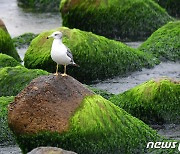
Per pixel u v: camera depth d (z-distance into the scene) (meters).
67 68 19.23
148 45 22.19
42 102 12.95
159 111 15.69
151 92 15.87
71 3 26.38
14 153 13.97
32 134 12.89
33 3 33.47
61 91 13.09
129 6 26.14
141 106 15.80
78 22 26.38
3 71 17.42
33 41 20.20
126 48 20.64
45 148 11.77
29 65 19.73
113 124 13.36
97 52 19.64
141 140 13.66
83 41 19.55
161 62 21.38
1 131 14.52
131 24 26.16
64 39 19.48
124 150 13.39
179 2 30.33
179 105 15.73
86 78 19.61
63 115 12.90
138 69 20.53
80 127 12.86
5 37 21.22
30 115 12.91
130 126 13.66
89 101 13.28
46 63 19.34
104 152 13.16
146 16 26.31
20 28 28.34
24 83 17.08
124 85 19.27
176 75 20.22
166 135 15.06
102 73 19.80
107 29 26.20
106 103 13.56
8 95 17.00
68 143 12.88
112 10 26.03
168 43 22.00
